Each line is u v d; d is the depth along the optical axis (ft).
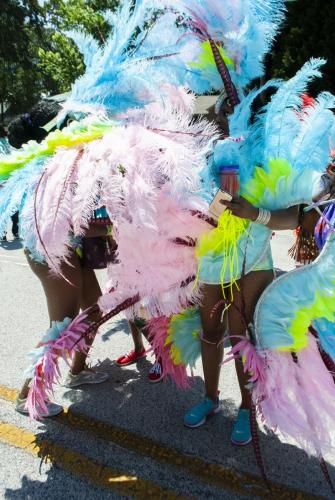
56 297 8.67
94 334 8.97
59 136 7.57
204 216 7.18
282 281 7.22
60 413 9.39
